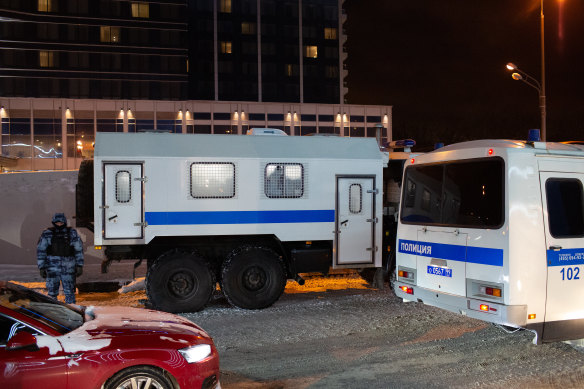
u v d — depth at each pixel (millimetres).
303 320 7457
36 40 59156
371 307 8305
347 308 8250
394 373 5156
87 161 8758
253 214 8602
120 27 62031
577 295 5656
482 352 5875
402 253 6930
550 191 5613
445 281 6152
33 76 59125
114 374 3701
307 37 72625
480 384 4832
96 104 59781
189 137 8539
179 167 8305
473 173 5879
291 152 8836
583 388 4719
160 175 8227
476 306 5668
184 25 64188
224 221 8484
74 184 13273
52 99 58469
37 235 13086
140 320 4301
